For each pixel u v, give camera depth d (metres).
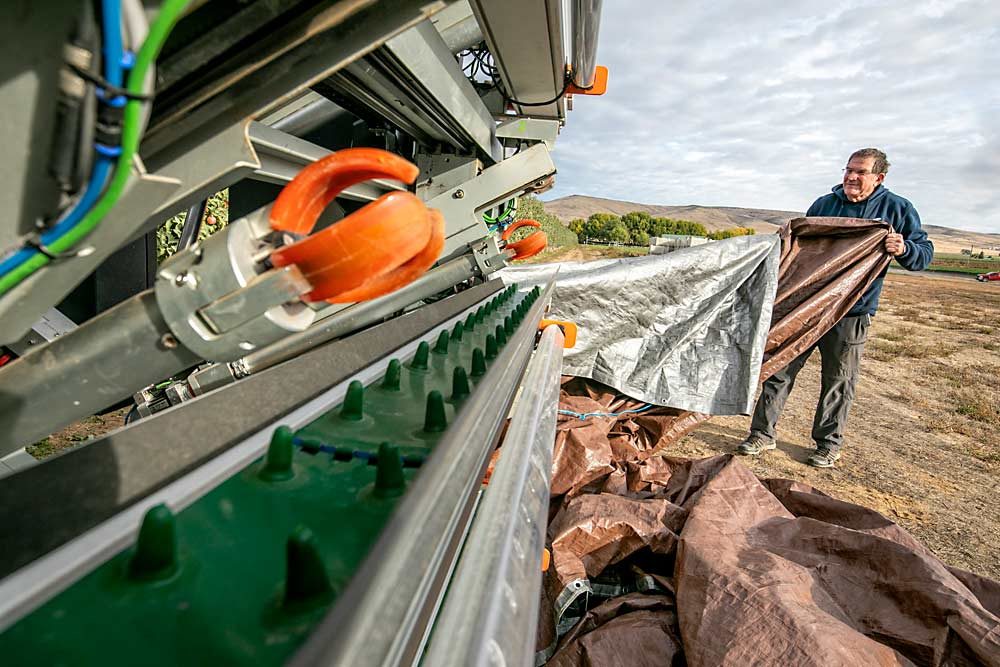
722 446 5.04
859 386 8.38
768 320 4.35
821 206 4.97
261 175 1.28
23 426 0.67
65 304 2.71
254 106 0.66
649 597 2.16
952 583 1.91
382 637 0.38
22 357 0.65
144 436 0.69
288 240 0.58
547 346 1.92
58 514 0.58
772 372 4.48
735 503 2.55
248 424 0.85
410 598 0.44
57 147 0.39
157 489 0.68
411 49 1.45
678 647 1.87
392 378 1.12
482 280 2.97
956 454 5.38
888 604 1.94
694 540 2.17
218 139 0.66
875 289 4.39
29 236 0.44
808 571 1.99
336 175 0.59
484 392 0.86
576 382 4.73
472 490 0.73
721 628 1.76
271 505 0.65
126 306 0.64
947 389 8.52
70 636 0.45
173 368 0.67
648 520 2.40
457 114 1.91
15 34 0.37
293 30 0.60
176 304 0.59
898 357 11.55
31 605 0.47
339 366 1.15
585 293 4.39
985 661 1.67
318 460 0.77
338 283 0.56
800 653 1.60
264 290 0.56
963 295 32.16
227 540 0.58
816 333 4.39
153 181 0.47
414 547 0.46
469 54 3.17
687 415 4.39
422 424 0.94
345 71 1.60
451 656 0.52
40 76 0.38
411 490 0.52
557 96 2.57
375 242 0.52
